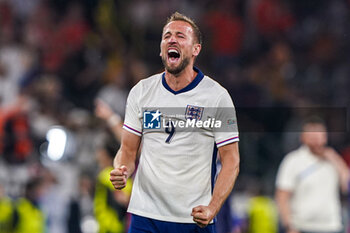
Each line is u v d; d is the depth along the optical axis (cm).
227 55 5228
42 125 3916
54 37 5034
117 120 2503
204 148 1470
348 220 3244
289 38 5422
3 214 2989
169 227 1460
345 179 2844
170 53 1466
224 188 1432
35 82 4500
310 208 2809
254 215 3297
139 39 5078
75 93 4672
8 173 3612
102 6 5169
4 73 4519
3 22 5044
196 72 1517
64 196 3416
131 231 1498
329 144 4378
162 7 5272
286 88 4984
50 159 3653
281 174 2858
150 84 1506
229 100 1486
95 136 3631
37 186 3105
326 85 5066
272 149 3975
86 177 3177
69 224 2902
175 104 1473
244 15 5469
